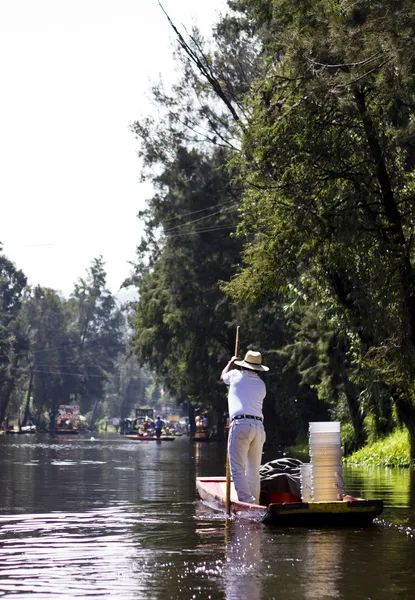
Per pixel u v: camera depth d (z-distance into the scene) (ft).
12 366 424.87
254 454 46.85
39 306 520.83
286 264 84.38
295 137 79.05
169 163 203.21
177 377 245.86
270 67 82.07
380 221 81.20
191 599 24.38
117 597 24.64
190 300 208.54
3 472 85.81
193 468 95.45
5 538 36.47
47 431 507.30
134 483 69.92
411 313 79.10
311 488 42.01
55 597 24.62
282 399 190.39
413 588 25.80
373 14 66.33
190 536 36.78
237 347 49.26
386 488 62.90
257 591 25.43
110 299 559.38
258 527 39.75
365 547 33.60
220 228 204.54
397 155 81.82
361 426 121.90
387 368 79.97
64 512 46.93
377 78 70.33
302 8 74.74
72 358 522.88
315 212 79.36
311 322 132.16
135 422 430.20
